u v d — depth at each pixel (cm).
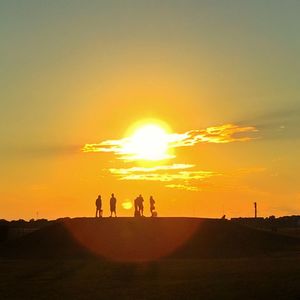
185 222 6456
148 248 5825
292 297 2903
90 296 3172
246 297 2952
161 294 3142
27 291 3369
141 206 6725
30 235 6312
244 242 6116
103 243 5956
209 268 4016
